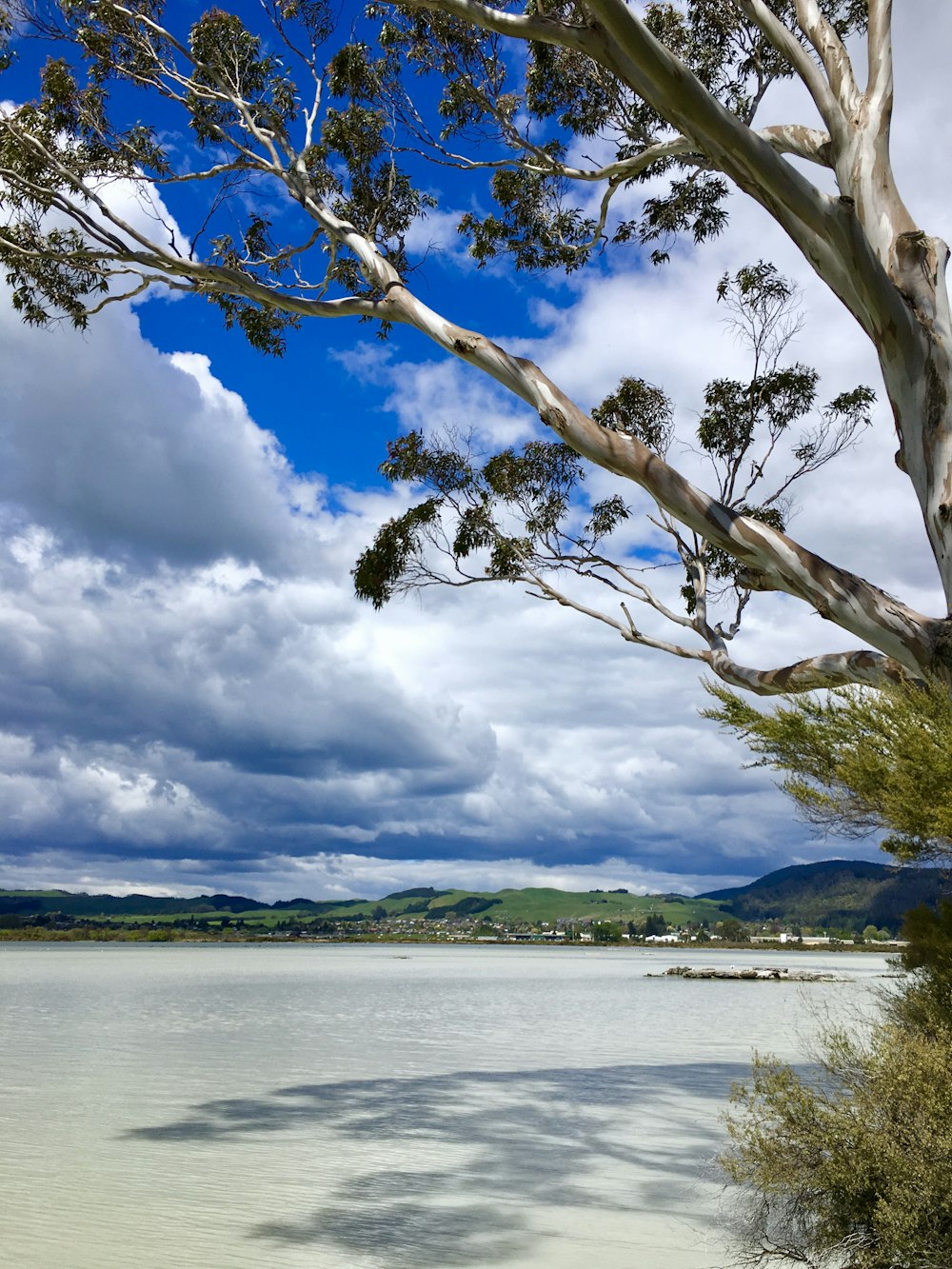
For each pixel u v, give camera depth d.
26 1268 7.09
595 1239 8.18
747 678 11.59
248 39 15.45
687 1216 8.98
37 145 14.95
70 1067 19.42
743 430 16.03
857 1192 6.21
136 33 15.48
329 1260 7.52
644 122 15.00
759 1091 6.95
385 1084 17.59
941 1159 5.98
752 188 8.83
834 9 13.96
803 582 8.95
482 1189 10.03
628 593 15.29
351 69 15.34
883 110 9.46
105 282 15.80
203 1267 7.24
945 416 8.53
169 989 47.38
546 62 15.09
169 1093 16.38
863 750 7.20
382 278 12.54
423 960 114.19
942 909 7.82
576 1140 12.62
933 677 8.24
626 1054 22.66
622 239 17.12
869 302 8.62
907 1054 6.54
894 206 9.18
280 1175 10.55
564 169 14.75
